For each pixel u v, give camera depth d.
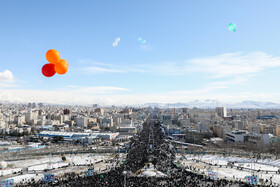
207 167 178.38
